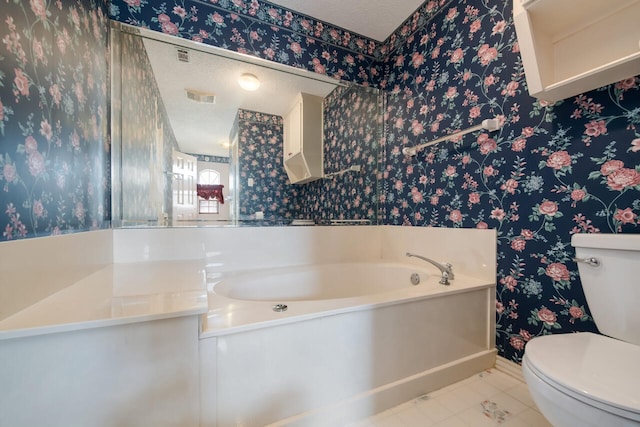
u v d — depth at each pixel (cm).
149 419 71
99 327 65
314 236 194
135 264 140
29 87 70
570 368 72
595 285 96
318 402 100
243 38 169
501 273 138
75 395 63
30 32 70
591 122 105
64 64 89
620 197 98
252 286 156
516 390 125
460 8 156
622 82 98
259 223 183
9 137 62
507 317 136
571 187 111
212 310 98
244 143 179
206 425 81
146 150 156
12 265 62
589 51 102
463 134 152
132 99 148
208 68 166
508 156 133
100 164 124
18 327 58
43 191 76
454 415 109
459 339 133
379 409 110
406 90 194
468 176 153
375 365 111
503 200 136
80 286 94
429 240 176
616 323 90
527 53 106
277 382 92
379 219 218
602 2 96
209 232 162
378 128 219
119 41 142
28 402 59
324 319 100
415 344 121
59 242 83
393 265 187
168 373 73
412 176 191
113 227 141
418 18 183
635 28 92
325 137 201
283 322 92
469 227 153
